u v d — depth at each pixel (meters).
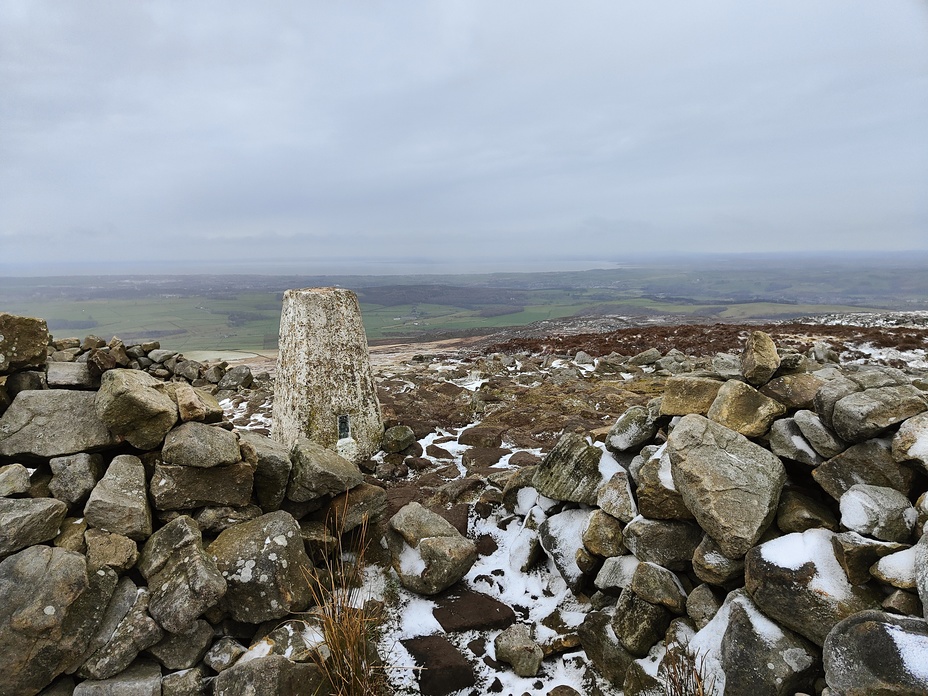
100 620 3.11
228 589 3.44
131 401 3.59
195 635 3.29
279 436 6.88
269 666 3.09
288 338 6.77
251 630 3.54
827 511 3.27
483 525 5.33
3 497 3.19
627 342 18.86
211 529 3.76
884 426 3.06
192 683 3.14
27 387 3.90
